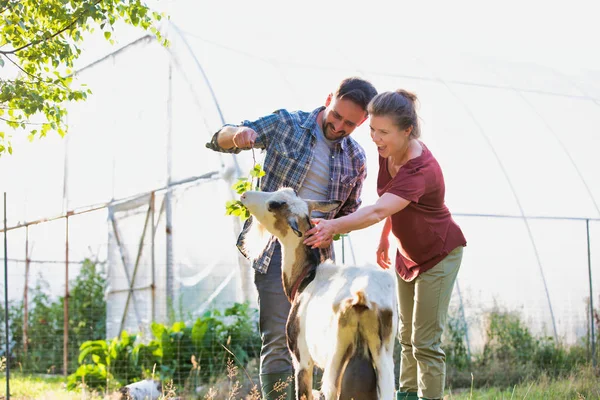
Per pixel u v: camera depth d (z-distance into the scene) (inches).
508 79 568.1
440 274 190.9
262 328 214.7
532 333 458.6
